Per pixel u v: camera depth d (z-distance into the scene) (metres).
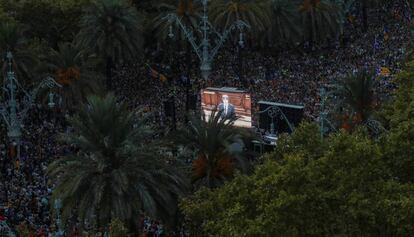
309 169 70.75
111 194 87.75
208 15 182.38
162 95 172.25
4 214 104.19
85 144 89.06
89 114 90.06
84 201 87.25
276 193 70.38
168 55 199.38
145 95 174.12
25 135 140.88
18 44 153.38
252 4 181.75
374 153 72.50
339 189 69.62
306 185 69.50
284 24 195.62
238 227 68.69
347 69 183.62
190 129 98.38
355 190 69.44
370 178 71.69
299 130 83.25
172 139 97.75
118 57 164.50
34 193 111.81
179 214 94.25
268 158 81.50
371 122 112.62
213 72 190.12
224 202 75.25
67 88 147.12
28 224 101.56
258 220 67.56
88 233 77.00
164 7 193.62
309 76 181.38
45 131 143.38
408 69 114.31
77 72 147.62
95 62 154.88
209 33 184.25
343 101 118.44
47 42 179.12
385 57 192.12
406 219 67.50
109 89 167.38
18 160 126.56
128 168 88.94
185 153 97.25
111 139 88.81
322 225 68.69
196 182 96.75
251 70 191.50
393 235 70.50
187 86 159.00
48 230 99.75
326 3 199.75
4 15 165.25
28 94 144.25
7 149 135.88
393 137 80.69
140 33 168.00
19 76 152.12
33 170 121.94
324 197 69.00
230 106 138.50
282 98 163.62
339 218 68.75
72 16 182.88
